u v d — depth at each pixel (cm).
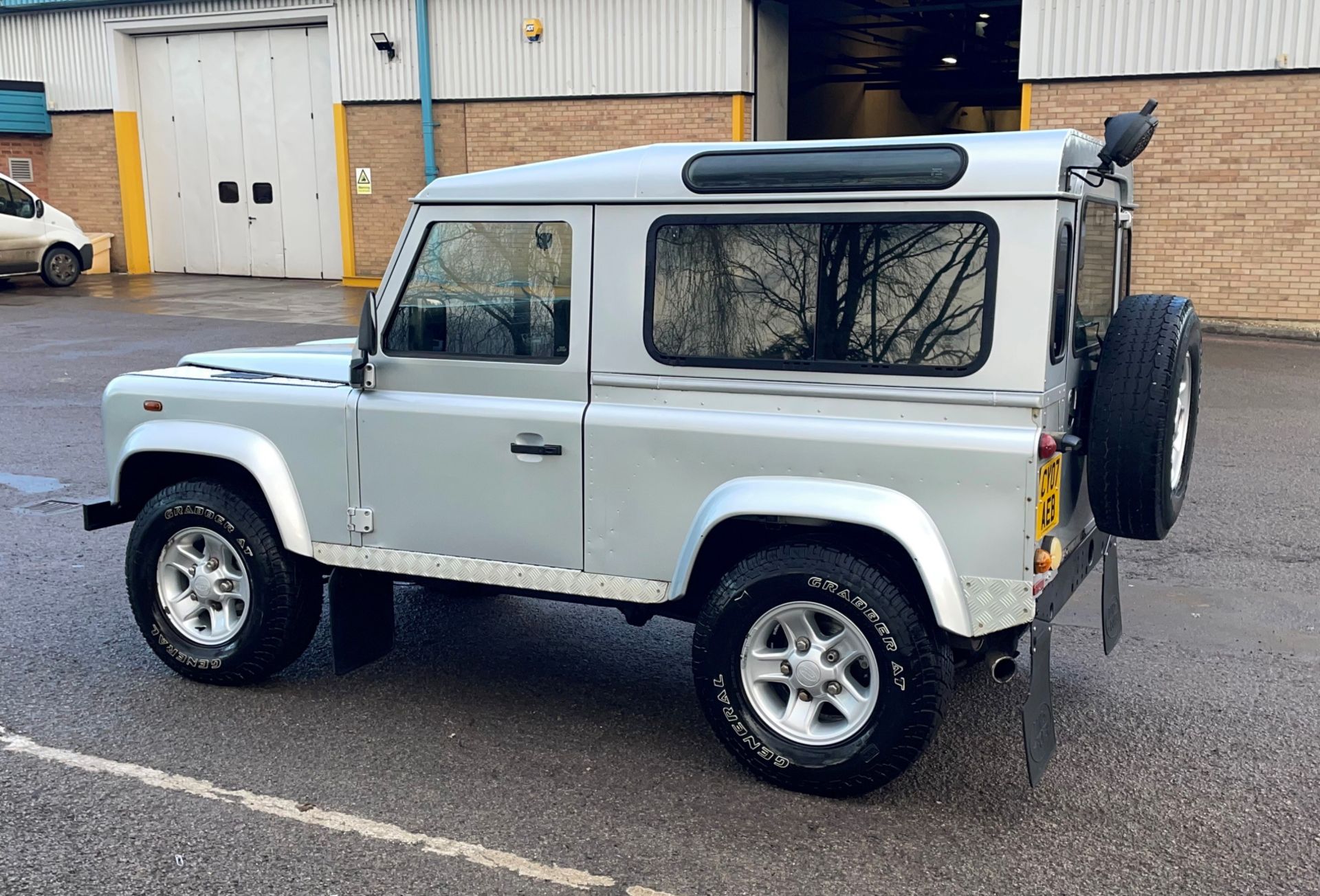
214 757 443
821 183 390
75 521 771
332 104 2273
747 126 1902
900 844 381
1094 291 439
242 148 2380
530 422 438
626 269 421
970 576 380
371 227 2233
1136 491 387
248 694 503
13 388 1214
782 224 398
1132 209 496
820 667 404
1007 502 372
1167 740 457
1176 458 416
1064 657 545
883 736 394
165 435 500
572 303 429
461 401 450
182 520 500
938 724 394
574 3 1958
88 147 2486
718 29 1867
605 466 429
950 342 379
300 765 437
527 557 448
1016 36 2300
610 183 421
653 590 431
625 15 1927
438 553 462
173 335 1579
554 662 543
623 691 510
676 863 369
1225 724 471
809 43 2211
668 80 1917
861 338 392
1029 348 369
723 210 406
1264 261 1582
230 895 351
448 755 446
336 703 495
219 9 2291
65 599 623
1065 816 399
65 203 2533
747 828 391
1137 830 390
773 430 401
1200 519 759
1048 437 370
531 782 424
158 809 403
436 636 577
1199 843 381
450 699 500
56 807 404
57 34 2447
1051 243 365
